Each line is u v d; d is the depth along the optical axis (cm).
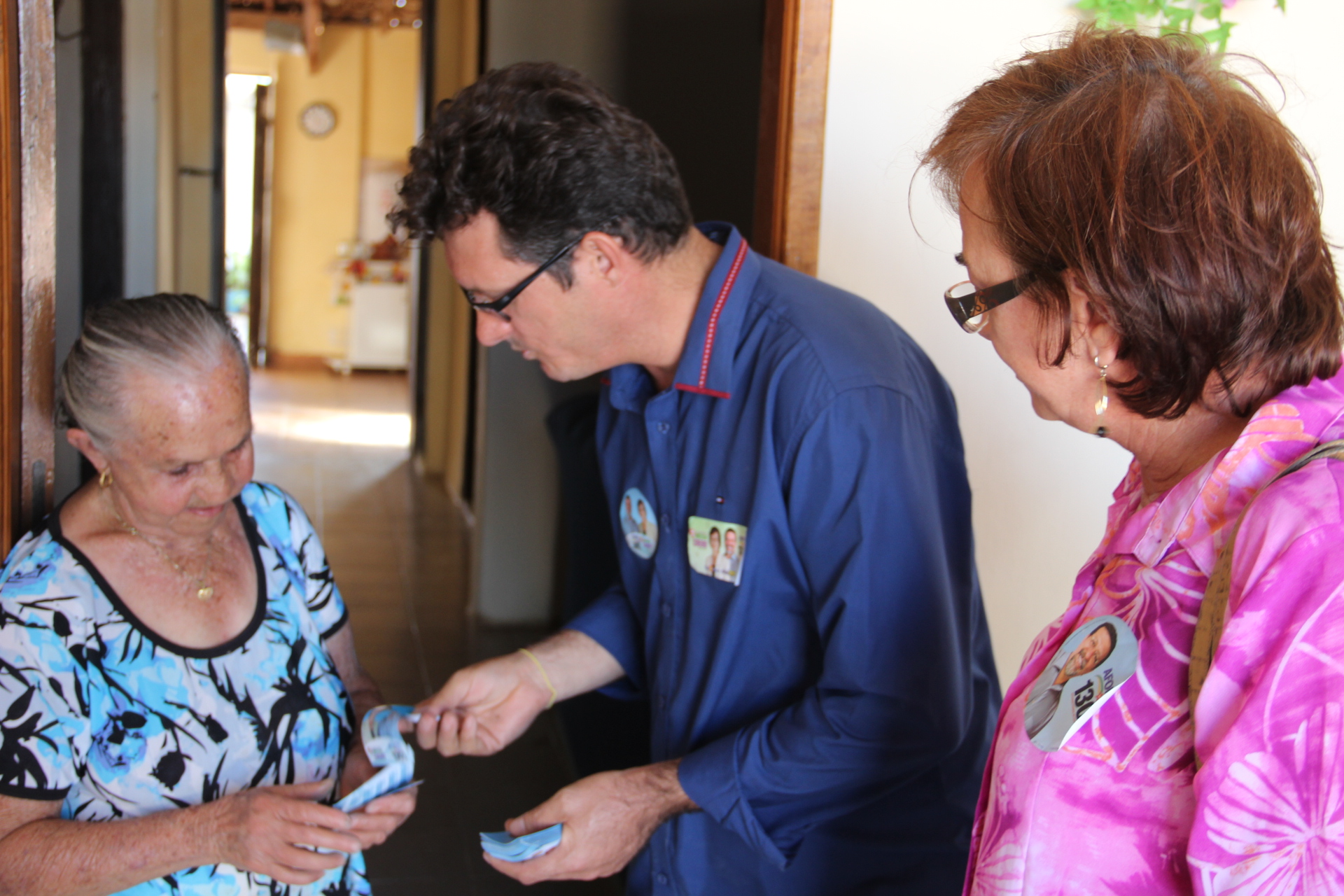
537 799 305
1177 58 81
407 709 150
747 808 135
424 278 664
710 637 146
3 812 113
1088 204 76
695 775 136
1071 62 84
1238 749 70
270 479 645
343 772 146
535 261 128
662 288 138
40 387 136
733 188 395
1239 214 72
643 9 379
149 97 482
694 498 146
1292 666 68
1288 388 77
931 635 131
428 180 129
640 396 155
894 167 190
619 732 312
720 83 387
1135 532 86
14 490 129
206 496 123
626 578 166
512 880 268
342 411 902
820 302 139
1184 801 79
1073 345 82
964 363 201
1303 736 68
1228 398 79
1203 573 78
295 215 1123
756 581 139
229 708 130
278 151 1111
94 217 392
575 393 420
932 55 188
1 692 114
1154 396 79
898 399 131
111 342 116
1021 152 81
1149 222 73
